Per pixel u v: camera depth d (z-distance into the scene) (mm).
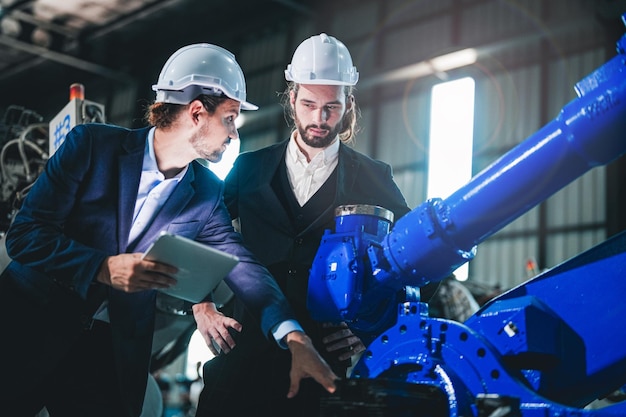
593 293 1764
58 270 1965
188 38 14070
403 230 1922
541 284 1838
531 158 1674
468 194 1776
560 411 1583
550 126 1666
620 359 1703
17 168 4406
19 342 2045
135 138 2152
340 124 2406
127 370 2133
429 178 10883
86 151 2088
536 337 1733
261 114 12648
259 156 2508
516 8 10617
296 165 2439
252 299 2117
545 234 9914
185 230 2186
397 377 1874
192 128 2107
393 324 2068
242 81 2207
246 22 13445
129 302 2125
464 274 10234
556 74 10180
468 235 1812
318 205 2389
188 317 3699
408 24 11758
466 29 11109
